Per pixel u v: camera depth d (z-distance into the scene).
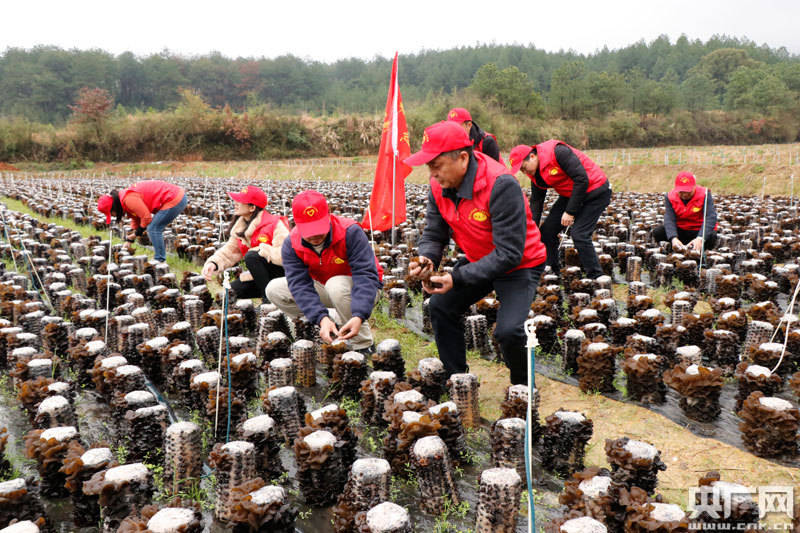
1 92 97.31
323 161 62.94
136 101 115.25
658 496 3.19
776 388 4.77
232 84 119.56
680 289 9.22
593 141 80.75
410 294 8.98
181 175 55.81
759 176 26.94
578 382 5.78
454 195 4.49
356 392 5.42
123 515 3.46
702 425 4.80
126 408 4.61
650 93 92.25
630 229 14.18
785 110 91.88
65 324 6.79
